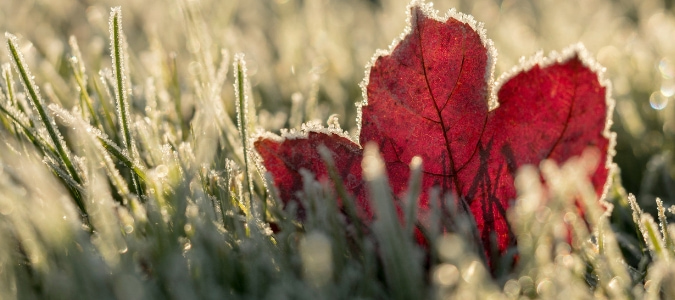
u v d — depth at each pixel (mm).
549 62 278
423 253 275
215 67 458
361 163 287
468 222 281
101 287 254
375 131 289
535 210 271
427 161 288
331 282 260
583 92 277
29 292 261
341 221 280
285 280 265
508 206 285
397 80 288
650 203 345
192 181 289
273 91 455
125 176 317
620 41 581
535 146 282
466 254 262
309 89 445
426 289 268
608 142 277
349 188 285
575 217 274
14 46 292
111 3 638
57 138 294
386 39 584
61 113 293
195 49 385
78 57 345
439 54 286
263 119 369
